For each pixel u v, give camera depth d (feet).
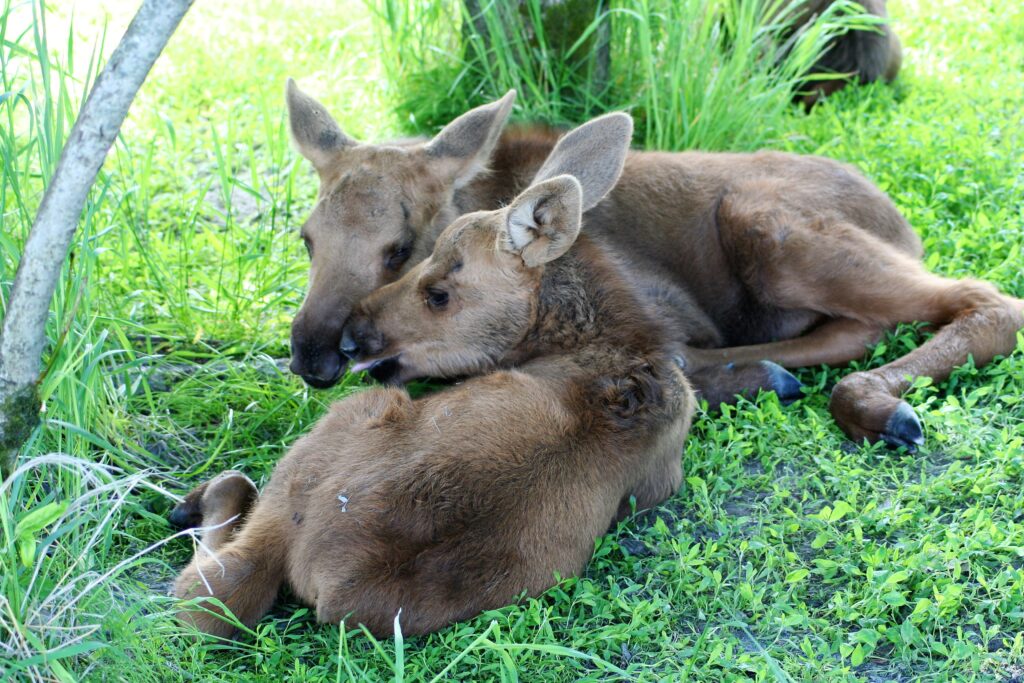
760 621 13.12
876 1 28.14
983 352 17.19
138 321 18.86
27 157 14.87
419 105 25.36
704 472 15.94
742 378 17.62
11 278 13.46
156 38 10.77
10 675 11.19
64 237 11.39
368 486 12.86
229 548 13.28
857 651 12.14
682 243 18.86
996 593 13.20
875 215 18.89
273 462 16.33
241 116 26.35
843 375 18.40
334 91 27.40
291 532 13.16
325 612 12.54
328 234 17.11
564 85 24.35
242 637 12.97
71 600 11.80
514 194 18.92
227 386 17.71
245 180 24.31
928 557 13.48
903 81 29.12
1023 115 25.66
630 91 24.89
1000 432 15.72
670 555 14.12
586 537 13.42
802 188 18.63
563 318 15.69
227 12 31.96
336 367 16.75
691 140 23.73
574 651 11.86
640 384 14.35
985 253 20.27
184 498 14.98
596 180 16.63
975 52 30.45
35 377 12.14
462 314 15.89
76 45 27.30
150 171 22.74
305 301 17.03
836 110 27.27
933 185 22.15
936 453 15.98
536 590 13.02
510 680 11.77
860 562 13.88
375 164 17.54
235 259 19.49
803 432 16.58
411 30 25.66
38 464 12.56
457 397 13.80
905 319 17.93
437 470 12.84
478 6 24.50
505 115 18.03
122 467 15.55
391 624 12.50
